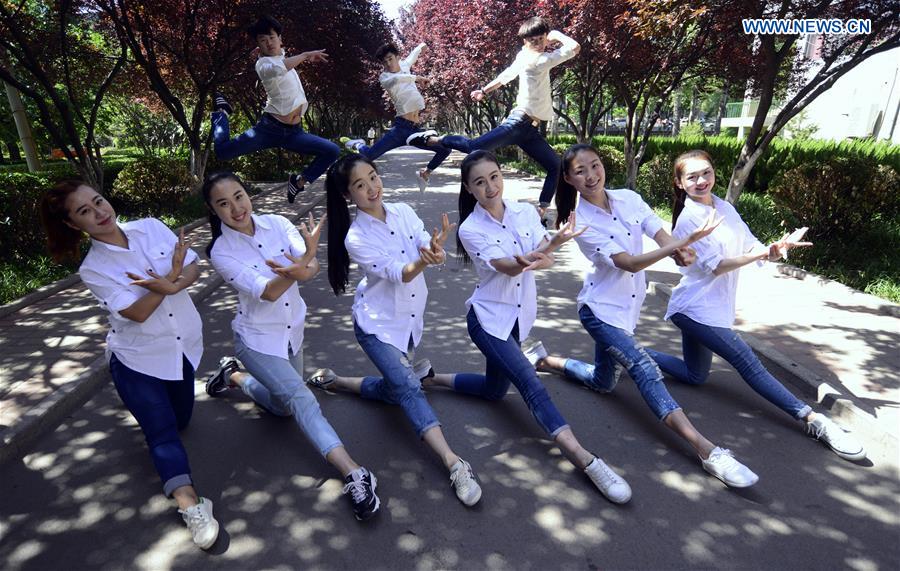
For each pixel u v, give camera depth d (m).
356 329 3.08
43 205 2.50
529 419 3.41
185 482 2.55
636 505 2.64
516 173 18.95
